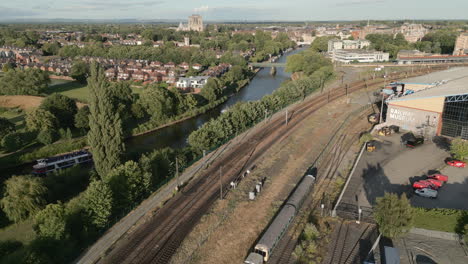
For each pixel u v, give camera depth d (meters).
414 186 70.25
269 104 133.38
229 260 52.25
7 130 112.94
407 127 105.12
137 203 69.06
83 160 106.06
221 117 106.94
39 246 52.12
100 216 59.88
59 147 112.81
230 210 65.25
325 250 53.06
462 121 91.94
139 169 71.69
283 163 86.31
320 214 62.59
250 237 57.41
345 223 59.66
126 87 147.88
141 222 62.47
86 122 125.94
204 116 158.25
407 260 50.28
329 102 147.88
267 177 78.75
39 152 108.38
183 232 59.06
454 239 54.19
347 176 77.75
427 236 55.19
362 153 90.25
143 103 142.62
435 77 134.88
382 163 83.88
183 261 52.16
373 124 115.00
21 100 171.38
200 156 92.44
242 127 113.06
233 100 188.62
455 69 149.25
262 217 62.91
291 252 52.88
